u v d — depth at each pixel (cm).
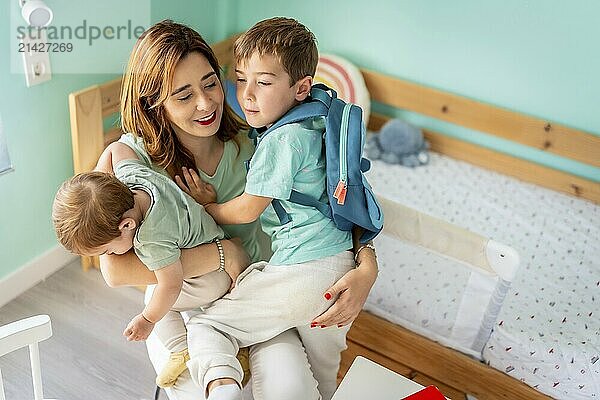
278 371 137
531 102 269
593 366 187
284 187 127
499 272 172
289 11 294
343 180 129
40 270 237
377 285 208
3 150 209
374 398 147
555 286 219
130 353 215
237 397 123
